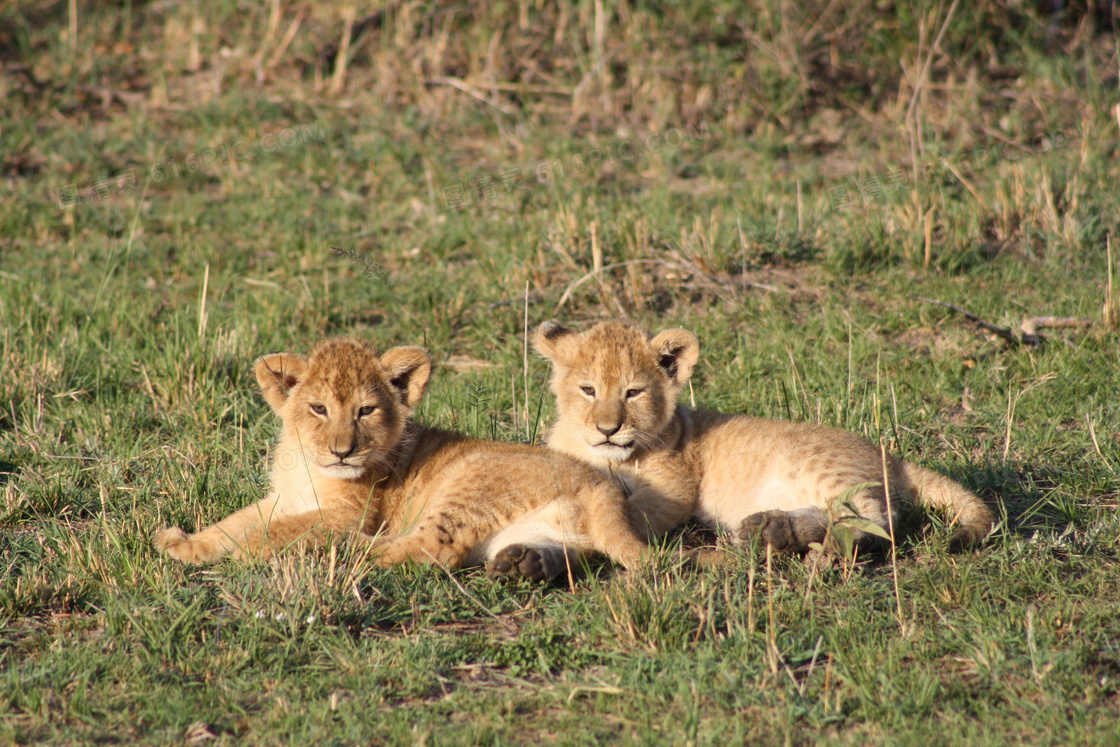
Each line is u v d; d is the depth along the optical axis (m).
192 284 15.46
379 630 6.99
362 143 20.98
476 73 23.52
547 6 24.97
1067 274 14.70
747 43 23.44
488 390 11.80
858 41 23.52
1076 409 11.08
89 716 5.84
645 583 7.08
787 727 5.65
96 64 24.00
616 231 15.74
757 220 16.12
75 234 17.42
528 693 6.20
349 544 7.75
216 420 11.17
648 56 23.14
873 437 10.27
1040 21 24.42
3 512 8.81
